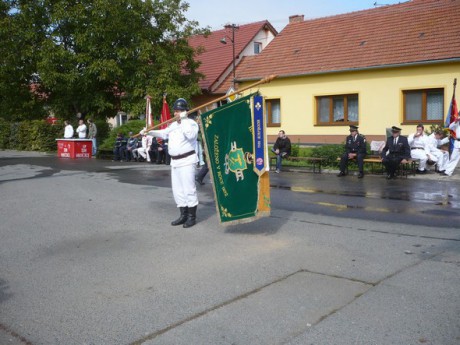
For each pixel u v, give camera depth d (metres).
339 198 10.55
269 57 23.45
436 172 14.59
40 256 6.42
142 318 4.46
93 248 6.74
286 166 16.44
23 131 28.34
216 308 4.64
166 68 23.02
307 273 5.52
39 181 13.52
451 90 17.52
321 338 3.99
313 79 21.11
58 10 21.84
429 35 19.08
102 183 13.02
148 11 23.48
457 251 6.28
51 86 22.75
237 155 7.12
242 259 6.10
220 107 7.00
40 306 4.79
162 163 18.72
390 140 13.74
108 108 25.38
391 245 6.61
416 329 4.11
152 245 6.83
